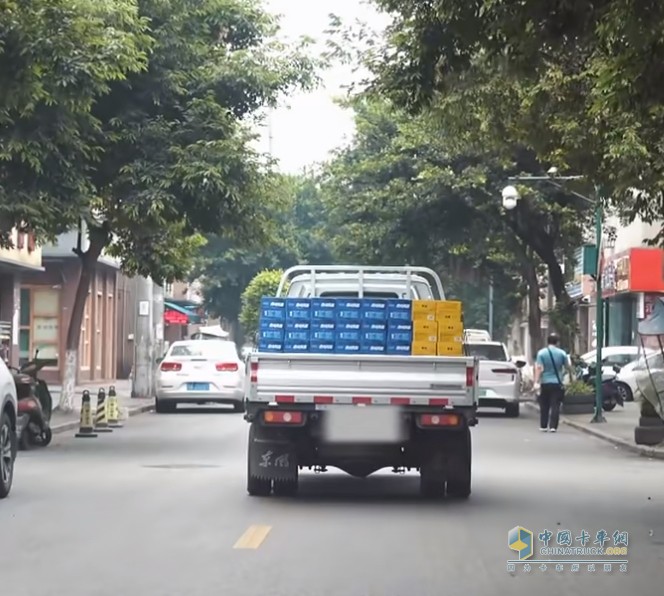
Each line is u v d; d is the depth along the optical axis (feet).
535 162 103.30
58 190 63.98
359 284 49.96
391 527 37.40
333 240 127.75
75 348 86.38
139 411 97.81
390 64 48.29
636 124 49.83
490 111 57.88
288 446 42.86
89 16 60.08
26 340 140.77
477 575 30.22
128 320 171.53
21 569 30.37
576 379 100.78
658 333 50.08
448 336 42.86
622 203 62.75
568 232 107.55
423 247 113.80
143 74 69.87
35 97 54.54
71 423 78.38
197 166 67.87
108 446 66.23
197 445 66.95
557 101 54.29
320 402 40.86
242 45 78.54
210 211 70.79
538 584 29.40
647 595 28.50
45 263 140.46
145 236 79.30
